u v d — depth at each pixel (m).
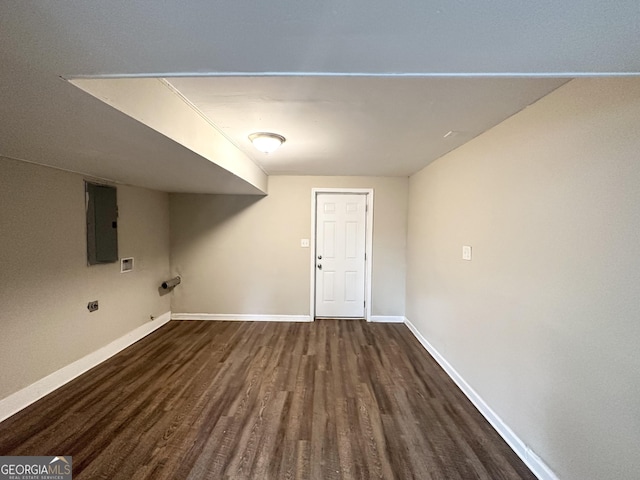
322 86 1.67
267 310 4.70
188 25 0.85
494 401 2.22
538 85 1.62
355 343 3.80
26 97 1.25
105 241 3.27
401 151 3.07
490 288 2.29
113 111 1.38
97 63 1.05
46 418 2.25
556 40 0.94
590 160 1.45
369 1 0.77
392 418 2.31
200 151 2.13
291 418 2.29
